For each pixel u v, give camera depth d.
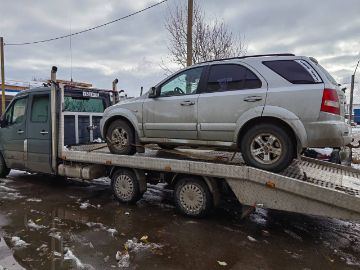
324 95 4.28
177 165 5.27
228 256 3.96
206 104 5.07
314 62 4.60
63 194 6.81
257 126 4.66
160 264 3.72
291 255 4.02
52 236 4.49
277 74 4.62
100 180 8.27
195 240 4.42
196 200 5.23
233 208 5.95
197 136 5.21
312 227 5.04
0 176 8.28
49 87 6.95
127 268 3.61
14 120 7.73
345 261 3.88
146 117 5.73
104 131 6.34
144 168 5.64
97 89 7.99
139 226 4.92
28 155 7.39
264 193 4.59
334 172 5.30
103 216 5.37
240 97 4.77
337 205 4.05
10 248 4.09
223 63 5.11
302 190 4.24
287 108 4.44
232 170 4.76
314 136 4.31
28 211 5.62
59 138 6.84
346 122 4.75
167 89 5.61
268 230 4.87
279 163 4.51
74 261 3.75
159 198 6.52
